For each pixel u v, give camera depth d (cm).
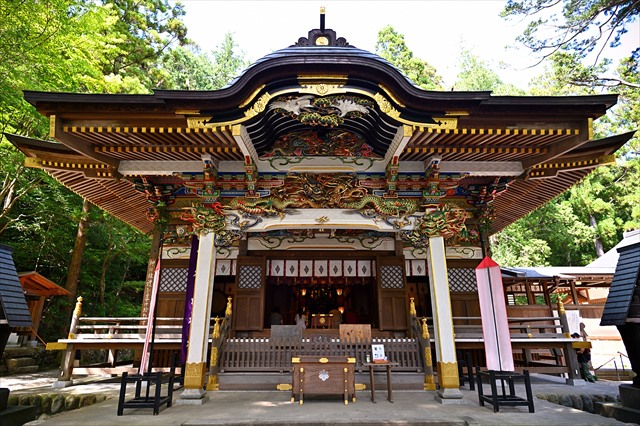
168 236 1157
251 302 1241
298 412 696
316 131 993
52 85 1268
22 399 919
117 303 2402
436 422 632
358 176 980
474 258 1212
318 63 738
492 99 770
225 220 945
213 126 767
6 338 615
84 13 1430
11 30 1101
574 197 3078
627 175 2894
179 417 662
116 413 697
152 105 769
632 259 689
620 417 648
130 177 1027
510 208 1327
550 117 802
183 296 1208
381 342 979
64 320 1814
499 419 646
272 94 766
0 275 620
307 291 1897
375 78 756
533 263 2878
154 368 1188
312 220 961
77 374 1229
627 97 2136
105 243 2255
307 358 793
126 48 2116
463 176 962
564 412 701
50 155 926
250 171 910
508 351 772
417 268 1291
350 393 782
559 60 2119
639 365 654
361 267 1318
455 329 1133
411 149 890
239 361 973
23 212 1898
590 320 2088
